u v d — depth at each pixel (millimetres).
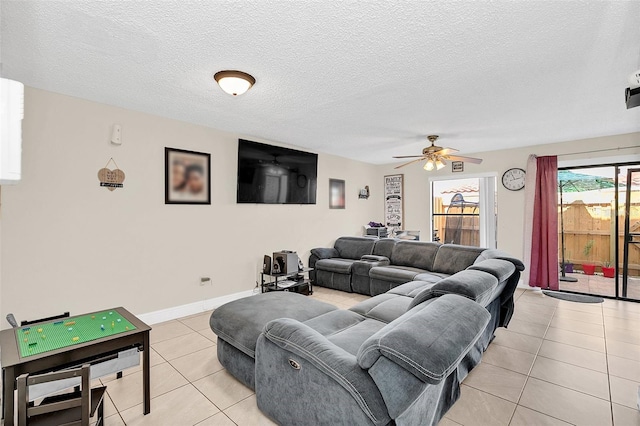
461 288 1913
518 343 2877
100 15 1626
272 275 4121
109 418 1833
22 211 2557
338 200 5855
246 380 2131
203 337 2998
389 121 3562
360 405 1276
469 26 1733
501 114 3301
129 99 2877
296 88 2613
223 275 3973
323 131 4016
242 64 2182
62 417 1468
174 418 1844
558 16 1638
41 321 1992
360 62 2154
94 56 2072
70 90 2658
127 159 3127
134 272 3189
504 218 5078
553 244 4539
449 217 5871
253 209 4348
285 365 1664
